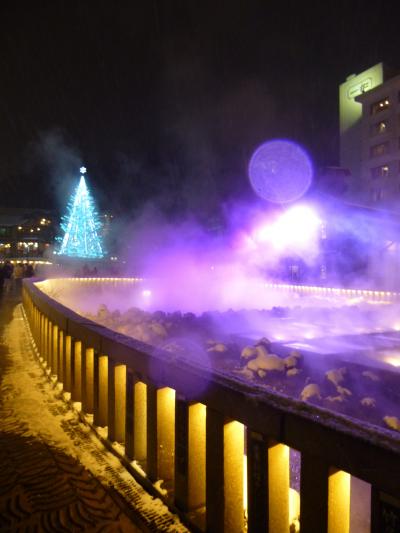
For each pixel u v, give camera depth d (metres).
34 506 2.88
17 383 6.00
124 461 3.41
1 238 68.94
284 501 2.10
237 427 2.37
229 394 2.25
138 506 2.86
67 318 5.25
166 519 2.71
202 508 2.70
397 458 1.46
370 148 52.12
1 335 10.30
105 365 4.09
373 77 55.12
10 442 3.92
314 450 1.77
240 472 2.38
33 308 9.02
